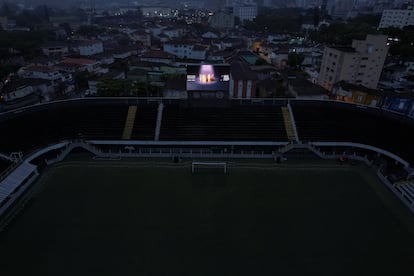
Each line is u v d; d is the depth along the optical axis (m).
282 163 48.56
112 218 34.81
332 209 37.19
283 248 30.81
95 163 47.59
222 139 51.56
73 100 56.06
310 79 98.19
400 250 30.78
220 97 56.97
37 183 41.78
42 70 90.62
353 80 80.81
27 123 50.81
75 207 36.75
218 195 39.75
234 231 33.09
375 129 52.72
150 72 96.75
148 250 30.22
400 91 75.06
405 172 44.47
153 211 36.19
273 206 37.59
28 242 31.06
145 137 51.38
